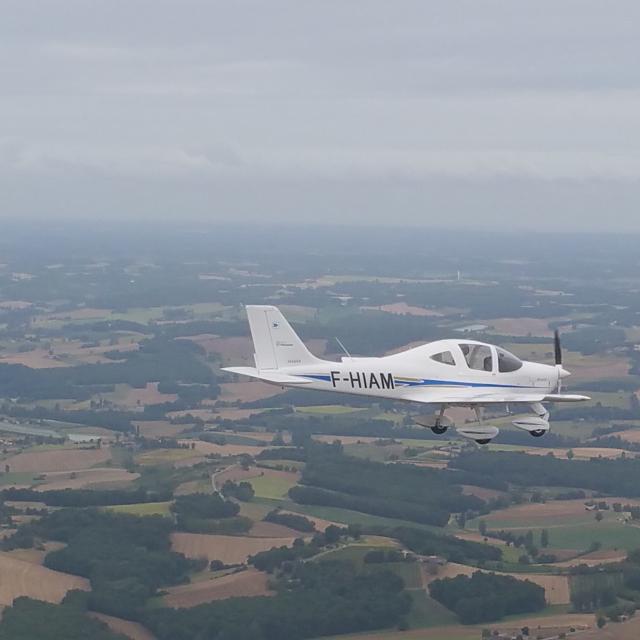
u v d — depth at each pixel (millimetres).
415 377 69625
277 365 70562
